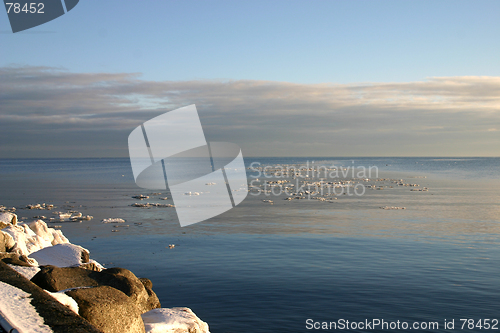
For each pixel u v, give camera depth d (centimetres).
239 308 1132
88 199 4225
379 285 1351
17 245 666
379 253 1850
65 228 2505
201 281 1392
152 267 1584
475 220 2939
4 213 864
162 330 482
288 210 3466
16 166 16012
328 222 2820
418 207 3716
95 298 429
